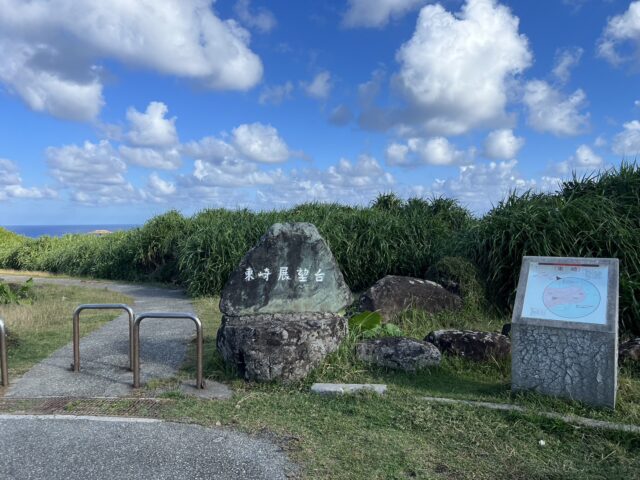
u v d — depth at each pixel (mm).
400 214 12789
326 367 5207
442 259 8938
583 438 3754
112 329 7816
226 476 3254
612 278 4375
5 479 3193
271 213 13633
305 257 5809
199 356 4961
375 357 5469
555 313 4434
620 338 6660
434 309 8023
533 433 3857
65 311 9281
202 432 3904
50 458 3475
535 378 4477
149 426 4008
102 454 3535
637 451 3580
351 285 11031
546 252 7777
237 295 5664
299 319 5500
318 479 3215
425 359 5402
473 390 4852
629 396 4504
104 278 17469
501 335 5828
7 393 4840
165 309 9930
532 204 8727
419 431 3945
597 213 7895
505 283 8391
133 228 18031
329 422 4109
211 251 11938
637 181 8516
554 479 3242
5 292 9594
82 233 23938
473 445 3699
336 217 12438
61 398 4695
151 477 3236
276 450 3607
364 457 3510
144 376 5410
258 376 5031
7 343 6555
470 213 13148
